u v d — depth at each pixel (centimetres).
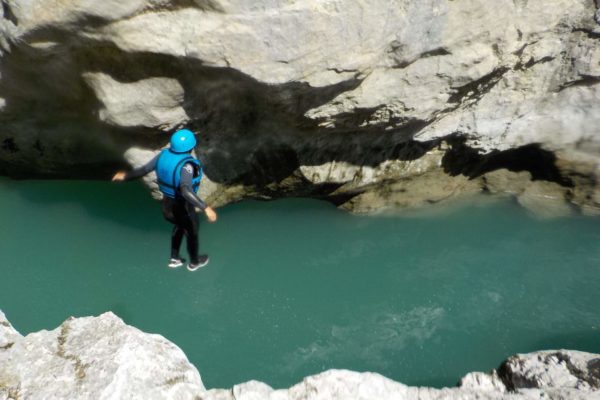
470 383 398
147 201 656
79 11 419
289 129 562
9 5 431
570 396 344
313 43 436
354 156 611
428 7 453
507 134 618
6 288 561
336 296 573
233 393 357
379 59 474
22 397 322
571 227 657
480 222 665
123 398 327
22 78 531
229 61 439
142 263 592
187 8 419
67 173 654
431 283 591
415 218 669
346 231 650
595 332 533
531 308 560
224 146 583
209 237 626
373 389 366
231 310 554
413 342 524
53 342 360
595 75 560
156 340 371
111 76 475
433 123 581
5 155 632
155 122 508
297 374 491
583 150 629
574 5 506
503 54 515
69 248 604
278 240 633
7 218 631
